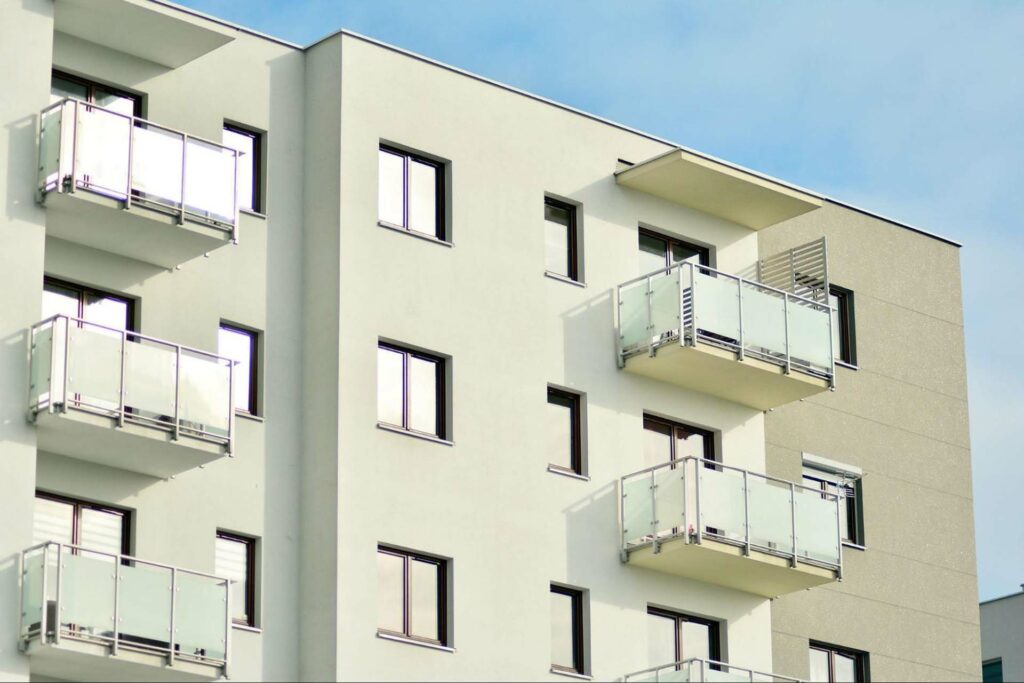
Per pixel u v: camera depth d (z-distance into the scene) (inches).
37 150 1247.5
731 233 1576.0
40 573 1170.0
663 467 1492.4
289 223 1371.8
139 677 1214.3
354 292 1353.3
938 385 1685.5
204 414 1252.5
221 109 1360.7
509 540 1386.6
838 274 1648.6
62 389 1204.5
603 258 1493.6
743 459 1535.4
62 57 1306.6
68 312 1282.0
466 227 1421.0
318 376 1341.0
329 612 1294.3
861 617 1581.0
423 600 1343.5
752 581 1487.5
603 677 1412.4
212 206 1289.4
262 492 1312.7
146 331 1295.5
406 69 1419.8
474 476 1379.2
